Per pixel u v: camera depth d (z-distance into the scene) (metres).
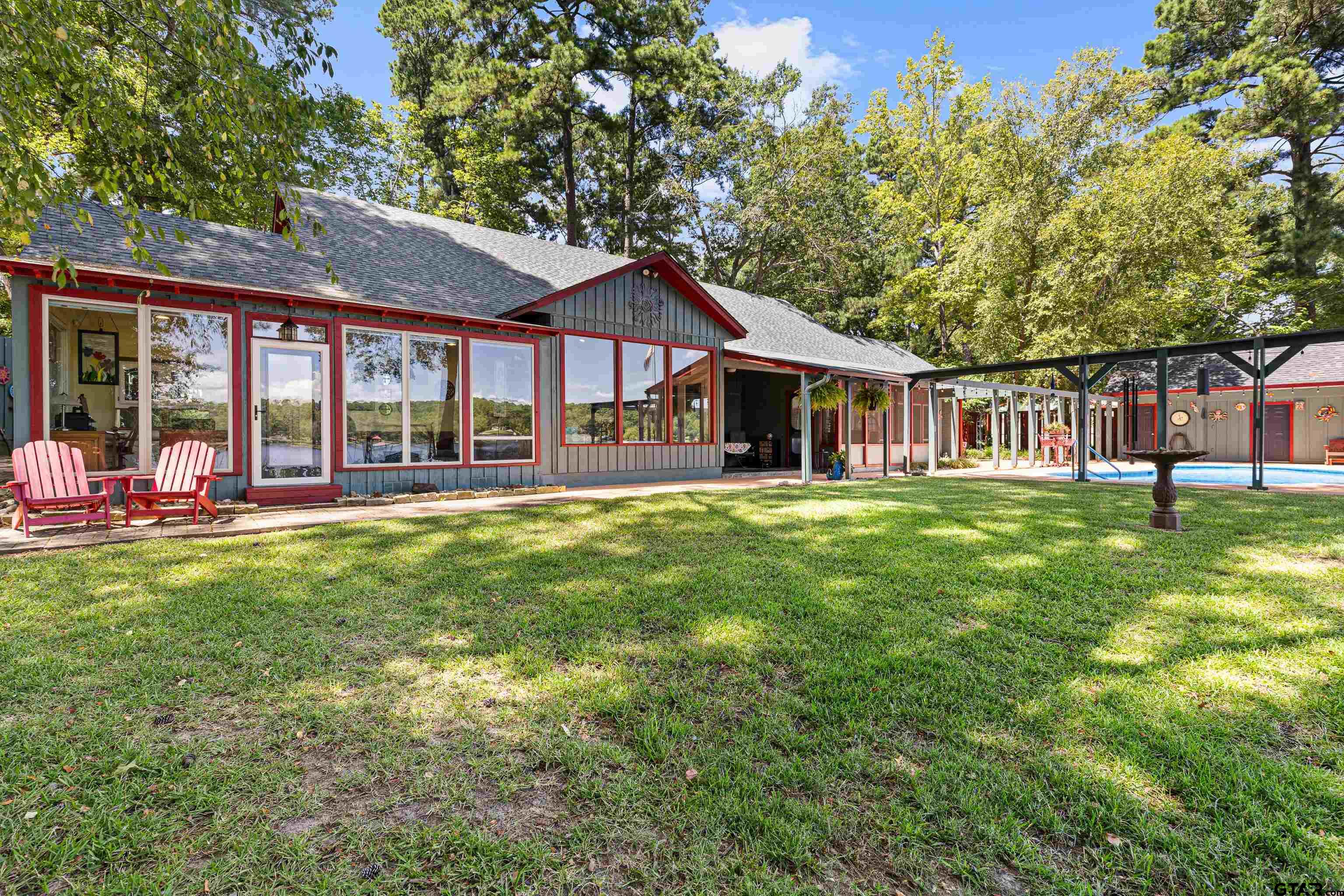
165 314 8.35
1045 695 3.02
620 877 1.87
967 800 2.20
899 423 21.39
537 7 26.78
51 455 7.00
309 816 2.14
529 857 1.93
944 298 24.53
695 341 14.66
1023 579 5.05
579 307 12.42
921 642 3.69
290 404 9.30
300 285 9.56
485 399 11.20
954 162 26.55
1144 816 2.12
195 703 2.96
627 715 2.83
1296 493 11.05
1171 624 4.00
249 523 7.63
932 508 8.96
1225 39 25.89
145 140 4.64
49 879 1.83
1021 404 23.84
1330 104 23.09
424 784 2.32
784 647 3.62
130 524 7.32
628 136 31.39
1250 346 11.52
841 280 30.45
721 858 1.95
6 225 4.39
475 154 29.02
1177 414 22.56
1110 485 12.70
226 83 4.47
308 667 3.37
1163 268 21.25
